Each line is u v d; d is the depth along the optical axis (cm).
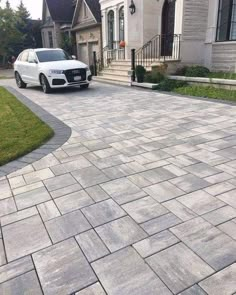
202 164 358
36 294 182
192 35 1057
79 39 2248
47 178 339
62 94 956
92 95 904
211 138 451
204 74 974
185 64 1086
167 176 330
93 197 292
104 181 324
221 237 225
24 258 213
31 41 3416
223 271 192
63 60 1055
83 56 2262
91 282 188
